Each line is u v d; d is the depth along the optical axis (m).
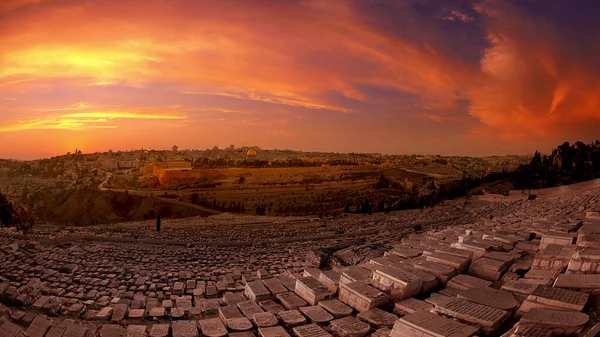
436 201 82.38
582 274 10.54
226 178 148.88
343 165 168.88
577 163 82.56
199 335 12.17
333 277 14.37
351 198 116.38
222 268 30.41
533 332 7.97
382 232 46.19
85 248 36.47
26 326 13.52
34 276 23.78
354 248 33.44
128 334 13.23
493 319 9.38
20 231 43.31
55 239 38.03
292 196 125.25
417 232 43.53
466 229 24.28
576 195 52.16
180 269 29.80
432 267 13.80
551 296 9.46
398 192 118.50
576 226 19.70
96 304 19.08
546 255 13.35
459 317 9.73
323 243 41.88
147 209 115.31
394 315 11.23
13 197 139.25
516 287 11.37
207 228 57.69
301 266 31.52
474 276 14.05
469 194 82.31
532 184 79.44
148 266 30.47
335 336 10.79
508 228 22.59
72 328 12.93
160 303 19.73
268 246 41.94
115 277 26.03
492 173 99.81
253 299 14.45
